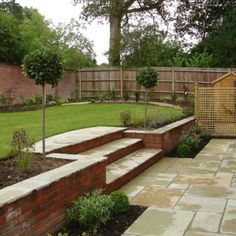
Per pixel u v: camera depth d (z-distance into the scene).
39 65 5.29
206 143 11.38
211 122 12.93
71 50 22.36
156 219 4.99
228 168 8.03
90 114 13.47
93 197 4.88
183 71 20.23
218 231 4.59
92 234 4.48
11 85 16.94
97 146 8.15
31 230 3.99
